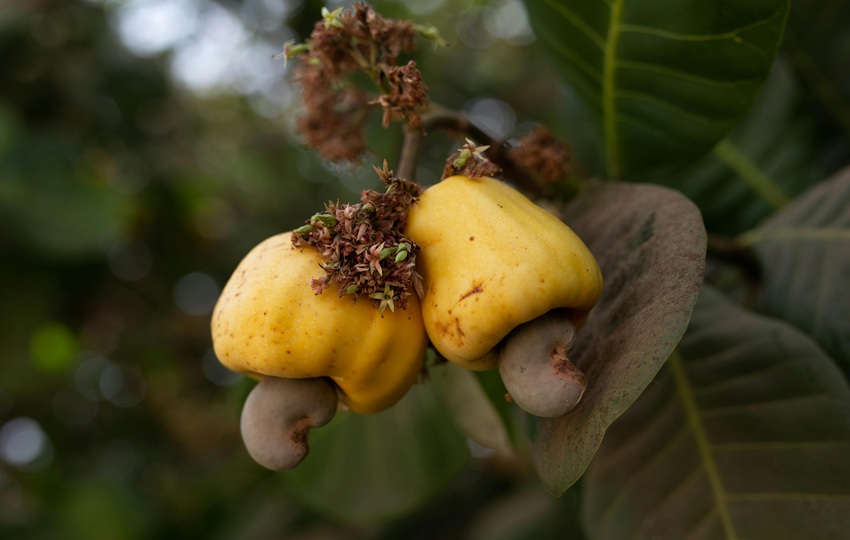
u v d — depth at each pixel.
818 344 0.36
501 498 0.79
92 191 0.81
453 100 0.95
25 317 0.81
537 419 0.29
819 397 0.33
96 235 0.79
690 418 0.34
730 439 0.33
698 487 0.33
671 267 0.26
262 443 0.27
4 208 0.76
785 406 0.33
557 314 0.26
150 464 1.12
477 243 0.25
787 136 0.48
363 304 0.26
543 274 0.24
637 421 0.36
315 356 0.26
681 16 0.32
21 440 1.10
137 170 0.97
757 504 0.32
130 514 0.90
